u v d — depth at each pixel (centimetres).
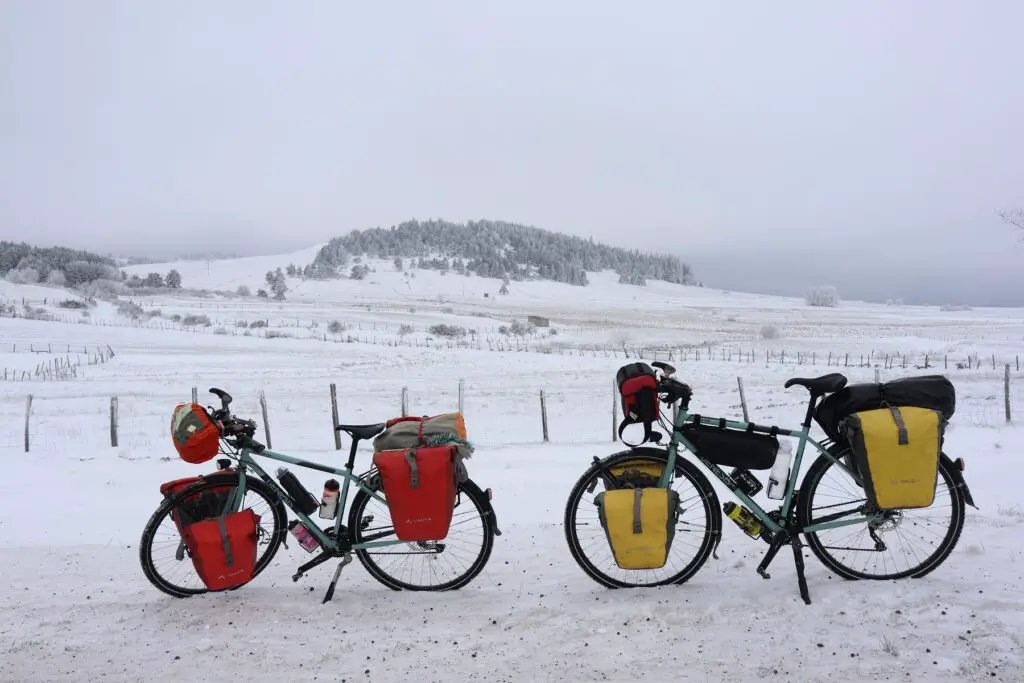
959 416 1328
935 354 3416
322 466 403
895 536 416
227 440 407
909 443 353
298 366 2994
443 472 375
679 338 5006
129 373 2723
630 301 15550
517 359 3177
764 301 17112
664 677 284
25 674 304
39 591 411
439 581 405
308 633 340
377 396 2142
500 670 296
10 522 607
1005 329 5644
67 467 879
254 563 392
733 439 377
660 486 386
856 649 301
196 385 2372
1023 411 1440
